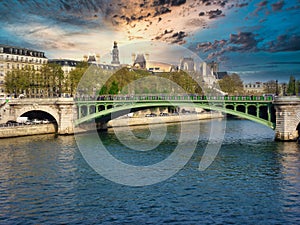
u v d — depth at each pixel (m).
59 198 38.41
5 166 52.31
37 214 34.09
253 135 86.00
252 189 41.09
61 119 87.62
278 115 70.56
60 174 47.88
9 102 92.19
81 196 38.97
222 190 40.91
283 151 61.22
